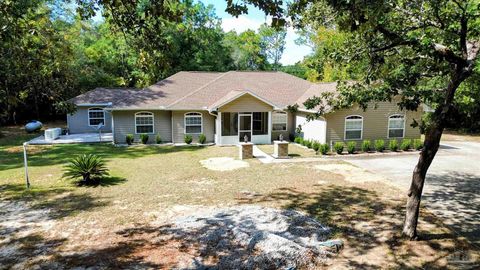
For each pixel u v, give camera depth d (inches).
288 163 698.2
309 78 1371.8
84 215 403.5
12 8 225.6
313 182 550.0
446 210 419.8
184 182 551.5
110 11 228.2
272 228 345.1
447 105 290.5
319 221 377.1
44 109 1438.2
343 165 679.7
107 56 1405.0
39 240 335.3
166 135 987.9
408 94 288.8
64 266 281.6
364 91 320.8
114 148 884.6
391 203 442.6
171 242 324.8
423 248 314.5
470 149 863.1
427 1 278.7
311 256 290.2
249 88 1059.3
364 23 188.1
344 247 314.5
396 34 281.6
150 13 211.5
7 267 281.3
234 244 313.1
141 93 1011.9
